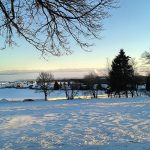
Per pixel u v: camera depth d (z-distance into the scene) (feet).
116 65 315.58
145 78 325.83
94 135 57.11
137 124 71.20
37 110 133.49
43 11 32.19
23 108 152.46
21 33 32.55
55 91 465.06
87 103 180.14
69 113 112.57
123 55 314.55
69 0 30.76
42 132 63.31
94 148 45.32
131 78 313.32
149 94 306.35
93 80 361.71
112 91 318.65
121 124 72.43
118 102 176.86
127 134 56.65
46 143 50.52
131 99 210.79
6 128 72.33
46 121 86.38
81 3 30.89
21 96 471.62
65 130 65.41
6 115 111.55
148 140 49.57
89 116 97.55
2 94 550.36
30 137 57.00
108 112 110.01
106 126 69.72
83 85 367.25
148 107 125.59
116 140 50.83
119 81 311.27
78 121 83.35
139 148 43.78
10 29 32.68
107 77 328.29
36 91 531.50
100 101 199.93
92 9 30.83
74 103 187.21
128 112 106.01
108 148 44.78
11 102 249.55
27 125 77.61
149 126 66.69
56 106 160.35
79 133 60.23
